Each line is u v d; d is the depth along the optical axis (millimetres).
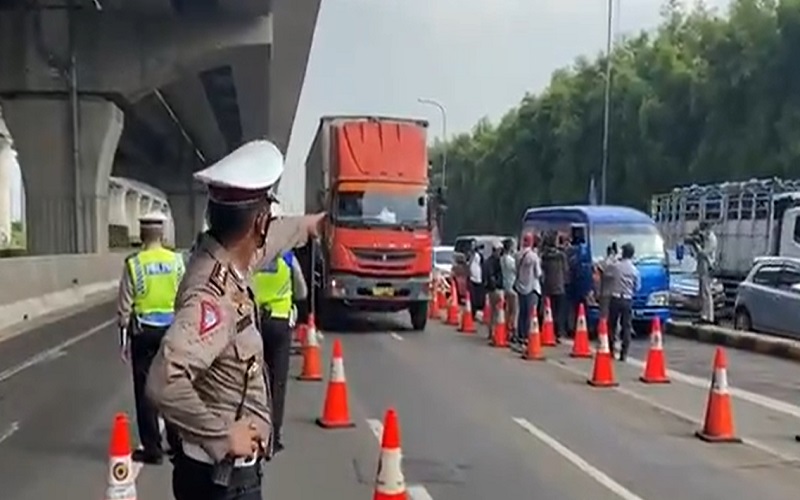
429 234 23078
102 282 33062
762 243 28688
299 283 9586
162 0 35594
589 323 21484
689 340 22438
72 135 36188
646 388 14250
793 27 42750
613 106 57250
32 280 24359
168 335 3209
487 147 92500
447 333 22938
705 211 32531
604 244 21969
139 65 36719
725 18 47250
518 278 19641
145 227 8648
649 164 51938
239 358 3332
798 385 14992
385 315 27875
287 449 9758
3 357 17219
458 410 12164
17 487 8266
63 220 36156
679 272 28531
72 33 36156
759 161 44031
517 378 15164
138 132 68312
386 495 5832
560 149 64750
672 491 8305
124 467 5277
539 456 9594
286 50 45188
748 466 9289
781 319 20938
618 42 65875
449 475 8758
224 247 3396
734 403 13234
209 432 3256
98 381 14492
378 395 13273
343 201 22750
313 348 14641
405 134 23359
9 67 35812
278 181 3539
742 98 44969
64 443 10086
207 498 3354
